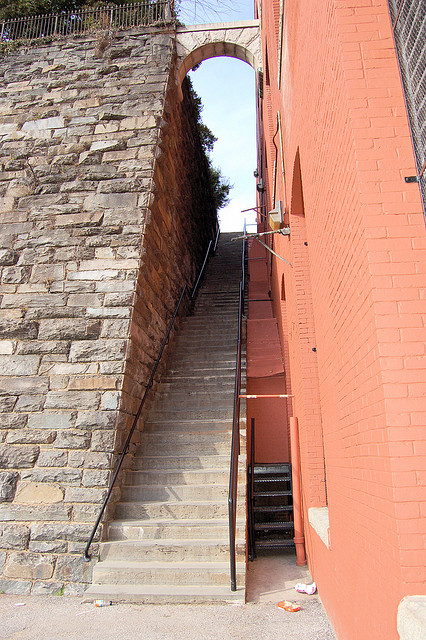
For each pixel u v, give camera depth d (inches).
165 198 343.3
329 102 113.8
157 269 317.4
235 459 218.7
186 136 448.8
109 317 255.4
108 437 224.4
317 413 210.4
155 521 214.4
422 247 83.8
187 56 395.9
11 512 212.8
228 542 198.4
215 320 430.3
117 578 189.5
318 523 170.9
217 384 321.1
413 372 78.1
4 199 300.8
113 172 304.8
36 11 438.0
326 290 130.6
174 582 185.9
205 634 141.2
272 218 248.1
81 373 240.5
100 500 212.1
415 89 85.7
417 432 75.5
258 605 170.7
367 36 98.3
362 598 98.3
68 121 328.5
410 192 86.7
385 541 79.1
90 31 370.3
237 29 422.0
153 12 401.4
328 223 122.4
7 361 246.2
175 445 263.1
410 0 85.0
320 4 121.3
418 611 63.6
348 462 109.3
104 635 142.2
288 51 214.5
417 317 80.6
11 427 230.2
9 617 165.2
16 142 324.2
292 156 210.5
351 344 101.0
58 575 199.0
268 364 377.7
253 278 632.4
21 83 350.6
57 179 304.5
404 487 73.4
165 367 346.0
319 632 139.8
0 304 262.8
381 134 90.7
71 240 281.0
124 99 336.8
